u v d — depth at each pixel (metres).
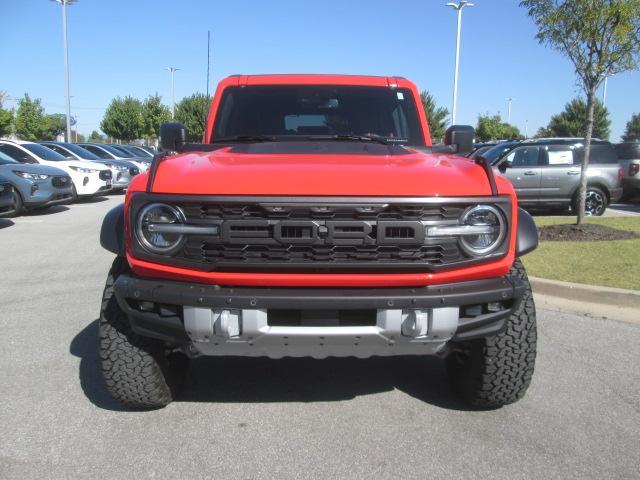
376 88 4.83
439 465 3.02
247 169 3.12
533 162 13.81
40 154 17.02
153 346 3.39
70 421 3.47
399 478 2.90
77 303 6.11
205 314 2.94
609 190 13.68
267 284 2.96
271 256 2.95
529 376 3.41
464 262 3.05
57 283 7.04
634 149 16.56
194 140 5.50
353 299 2.90
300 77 4.89
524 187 13.73
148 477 2.90
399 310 2.94
